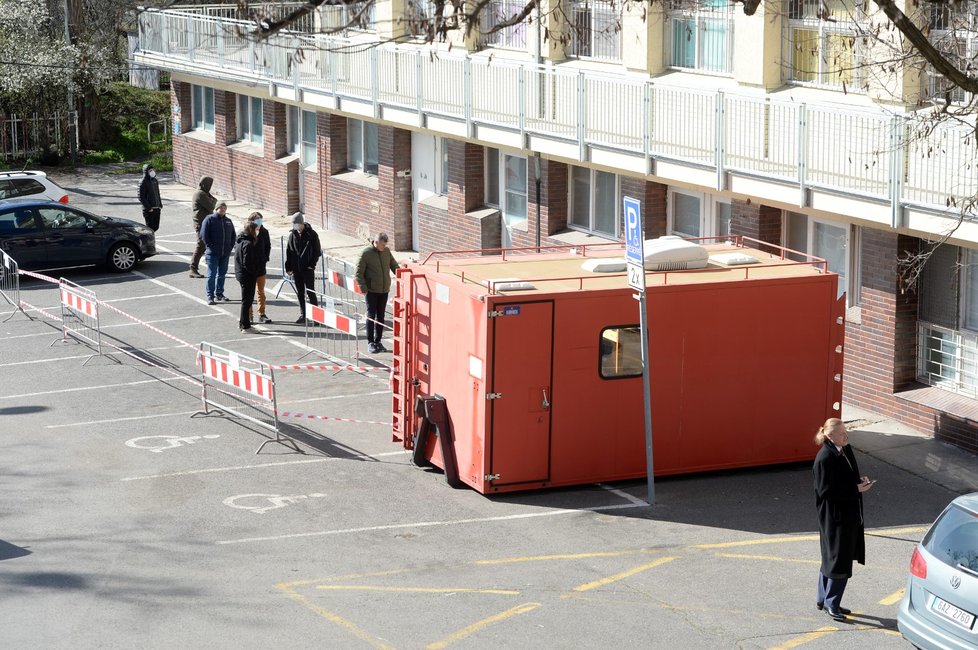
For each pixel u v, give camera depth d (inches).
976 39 756.6
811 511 786.8
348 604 638.5
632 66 1159.6
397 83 1427.2
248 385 938.7
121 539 734.5
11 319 1333.7
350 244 1670.8
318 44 1530.5
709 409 844.0
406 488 828.0
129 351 1199.6
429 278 849.5
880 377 968.9
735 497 813.9
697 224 1161.4
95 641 594.6
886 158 848.3
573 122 1158.3
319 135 1760.6
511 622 616.7
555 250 1262.3
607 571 685.9
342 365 1140.5
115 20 2578.7
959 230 802.2
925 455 889.5
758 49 1010.1
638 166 1079.6
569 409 811.4
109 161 2506.2
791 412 864.3
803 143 896.9
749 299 840.3
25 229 1499.8
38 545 724.7
